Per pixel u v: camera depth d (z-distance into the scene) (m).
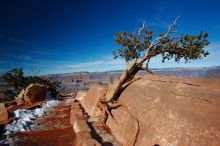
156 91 8.18
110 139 8.79
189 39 13.34
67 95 29.91
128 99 9.87
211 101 5.98
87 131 8.98
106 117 10.85
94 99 14.13
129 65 11.76
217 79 7.67
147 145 6.48
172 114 6.42
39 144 9.51
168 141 5.89
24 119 14.05
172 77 9.31
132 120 8.08
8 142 9.88
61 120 13.81
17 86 37.78
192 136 5.46
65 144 9.27
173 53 13.73
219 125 5.25
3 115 13.91
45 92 23.98
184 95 6.73
